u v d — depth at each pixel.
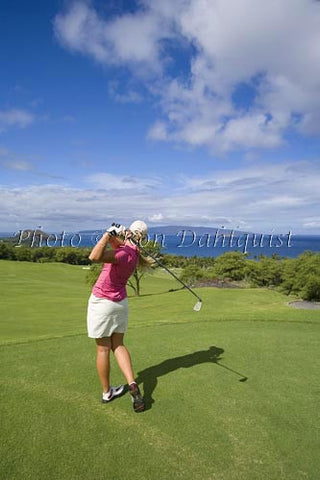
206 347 5.61
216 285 47.94
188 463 2.80
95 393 3.90
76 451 2.89
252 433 3.22
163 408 3.61
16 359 4.91
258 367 4.80
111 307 3.55
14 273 58.22
